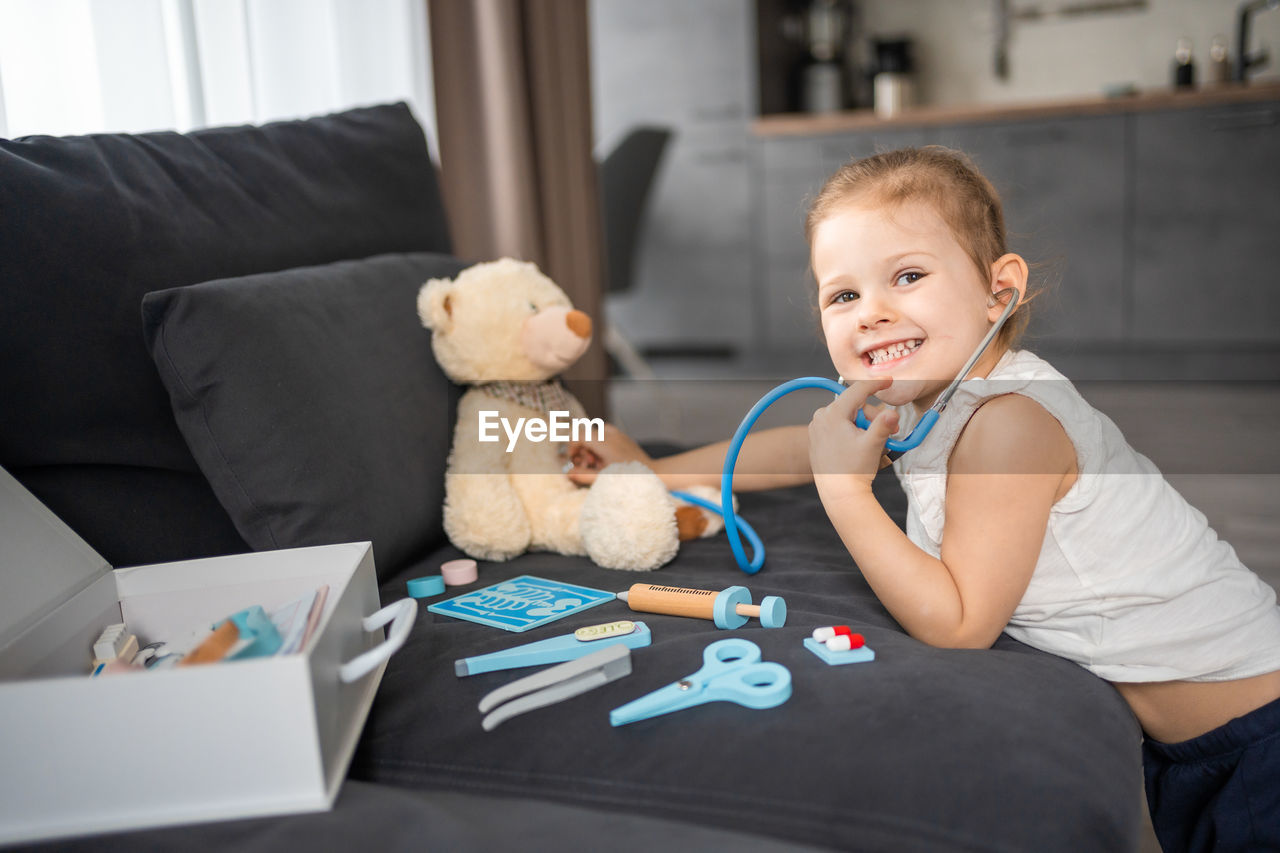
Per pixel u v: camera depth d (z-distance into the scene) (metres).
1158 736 0.88
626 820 0.60
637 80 3.89
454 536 1.07
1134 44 3.82
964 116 3.46
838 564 1.03
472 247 2.01
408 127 1.36
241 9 1.48
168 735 0.58
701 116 3.85
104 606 0.79
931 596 0.81
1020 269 0.91
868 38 4.18
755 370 3.94
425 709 0.76
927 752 0.64
